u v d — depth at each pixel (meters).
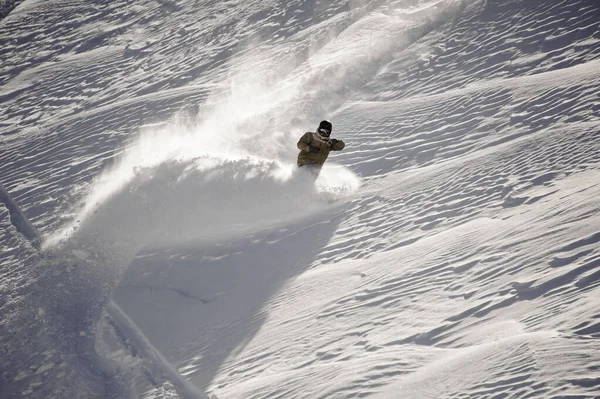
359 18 50.62
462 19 41.94
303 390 13.69
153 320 19.86
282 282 20.27
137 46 64.38
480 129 27.06
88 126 44.53
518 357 11.55
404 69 38.38
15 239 28.22
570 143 22.03
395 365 13.28
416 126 30.09
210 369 16.56
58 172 37.34
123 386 16.34
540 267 14.78
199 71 52.03
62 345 18.59
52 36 74.06
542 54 32.75
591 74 27.73
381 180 25.91
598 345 10.98
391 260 18.80
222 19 64.31
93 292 22.02
